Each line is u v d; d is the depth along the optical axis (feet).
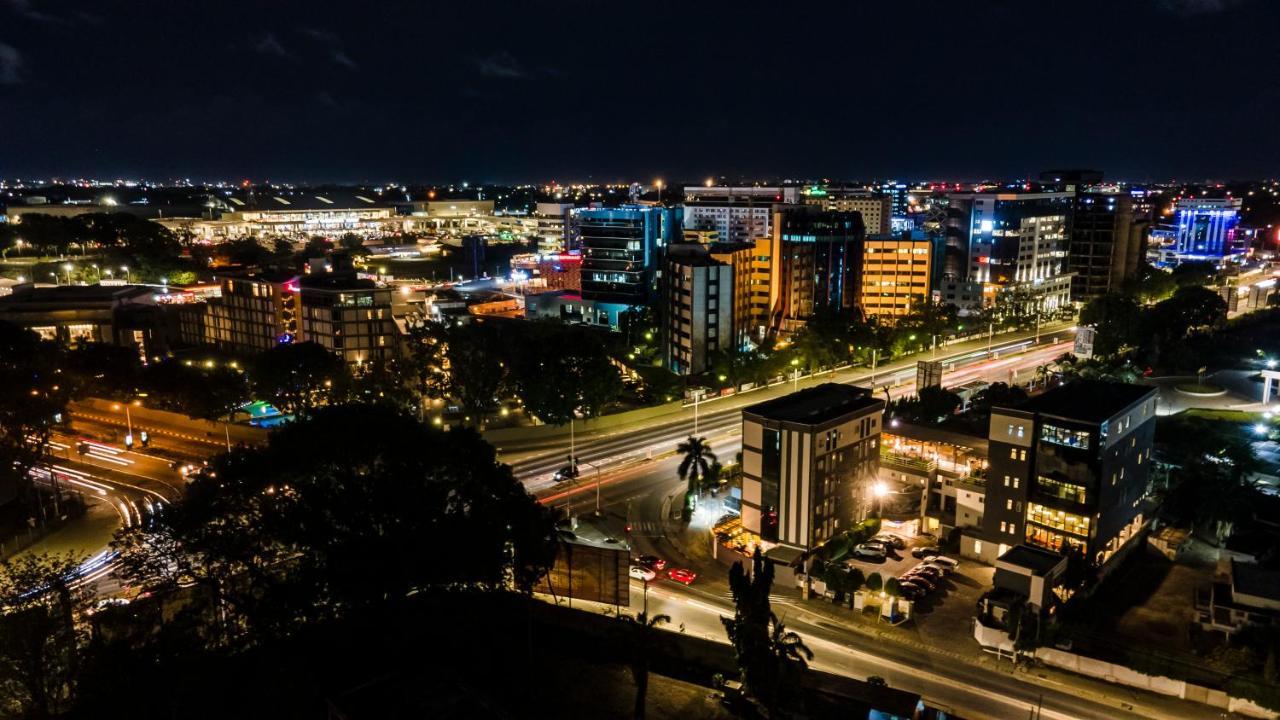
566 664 250.57
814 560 333.01
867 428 366.02
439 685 199.82
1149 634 286.05
